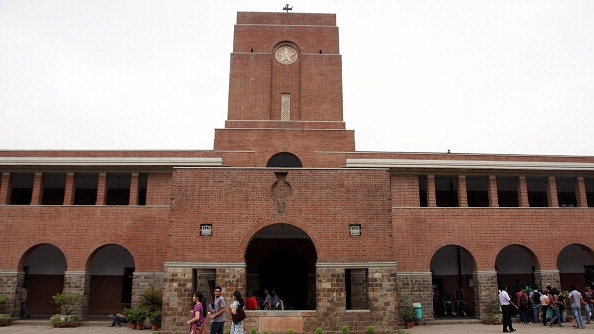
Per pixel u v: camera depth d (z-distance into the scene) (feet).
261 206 71.61
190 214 71.05
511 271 107.76
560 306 81.87
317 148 101.91
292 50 111.75
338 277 69.36
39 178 95.91
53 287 101.50
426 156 101.35
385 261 70.28
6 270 90.94
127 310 82.07
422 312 91.50
